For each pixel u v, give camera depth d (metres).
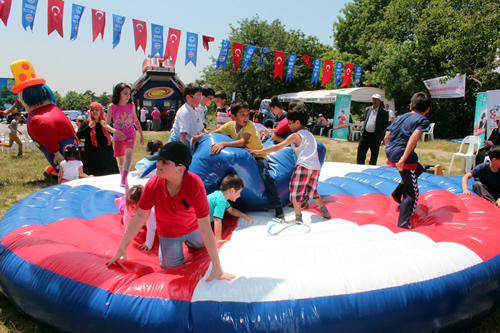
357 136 18.41
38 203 4.46
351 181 5.57
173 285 2.44
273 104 6.43
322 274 2.48
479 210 3.99
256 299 2.32
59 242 3.17
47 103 6.97
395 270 2.56
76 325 2.43
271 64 31.27
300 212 3.96
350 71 9.51
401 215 3.90
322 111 30.08
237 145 3.99
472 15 15.76
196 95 4.58
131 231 2.67
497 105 9.22
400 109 21.30
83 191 5.06
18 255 2.98
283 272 2.53
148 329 2.27
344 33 28.27
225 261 2.81
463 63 15.86
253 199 4.11
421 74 19.08
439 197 4.58
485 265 2.84
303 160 3.89
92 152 7.35
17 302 2.84
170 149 2.38
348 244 3.07
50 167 7.25
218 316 2.25
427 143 15.55
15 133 11.50
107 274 2.58
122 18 5.86
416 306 2.43
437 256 2.76
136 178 5.84
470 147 9.11
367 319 2.32
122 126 5.56
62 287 2.54
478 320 2.84
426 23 17.92
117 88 5.43
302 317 2.25
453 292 2.58
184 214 2.72
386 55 19.05
